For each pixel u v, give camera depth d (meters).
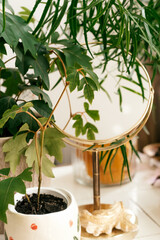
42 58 0.48
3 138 0.47
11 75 0.60
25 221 0.39
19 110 0.38
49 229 0.39
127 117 0.60
